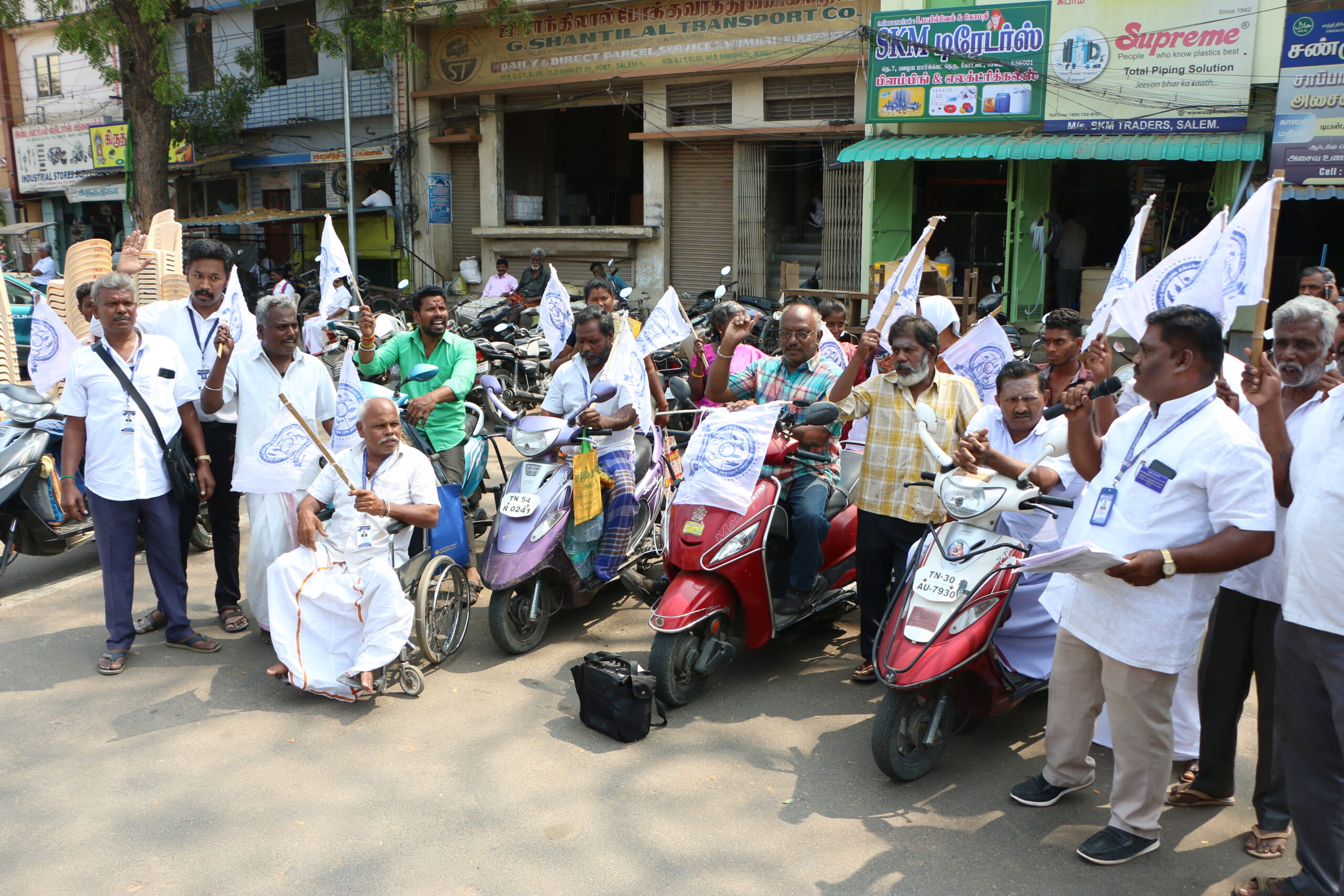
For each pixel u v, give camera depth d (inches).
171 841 134.0
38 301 260.7
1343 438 110.5
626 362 198.1
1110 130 473.1
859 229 582.6
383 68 746.2
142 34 679.1
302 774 151.3
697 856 130.7
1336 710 109.8
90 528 243.4
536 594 197.0
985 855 130.6
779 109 606.9
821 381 195.2
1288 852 130.0
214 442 207.6
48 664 191.2
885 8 539.5
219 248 218.4
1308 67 427.2
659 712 169.0
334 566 179.5
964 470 148.3
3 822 138.4
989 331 215.3
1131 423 126.3
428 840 134.3
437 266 759.7
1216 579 122.4
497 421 403.2
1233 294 140.1
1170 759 127.3
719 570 169.9
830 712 173.3
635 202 706.8
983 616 146.4
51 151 946.7
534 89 693.3
